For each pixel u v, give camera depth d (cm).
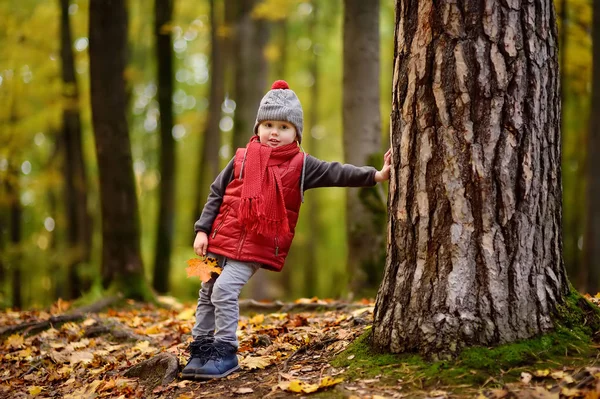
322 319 425
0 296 1066
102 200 712
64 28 1113
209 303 307
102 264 714
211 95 1127
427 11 260
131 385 308
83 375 359
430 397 228
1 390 346
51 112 1152
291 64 1587
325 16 1302
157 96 1048
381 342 271
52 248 1487
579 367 236
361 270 648
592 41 811
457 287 251
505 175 252
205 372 288
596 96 811
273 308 509
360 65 668
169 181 1052
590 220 820
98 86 702
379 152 670
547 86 262
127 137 716
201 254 298
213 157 1133
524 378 230
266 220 281
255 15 841
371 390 242
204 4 1292
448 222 254
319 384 252
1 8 1141
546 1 263
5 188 1301
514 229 253
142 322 534
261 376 288
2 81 1161
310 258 1734
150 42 1356
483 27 254
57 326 486
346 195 673
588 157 825
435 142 258
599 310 274
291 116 298
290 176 292
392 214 274
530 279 255
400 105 270
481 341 247
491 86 253
